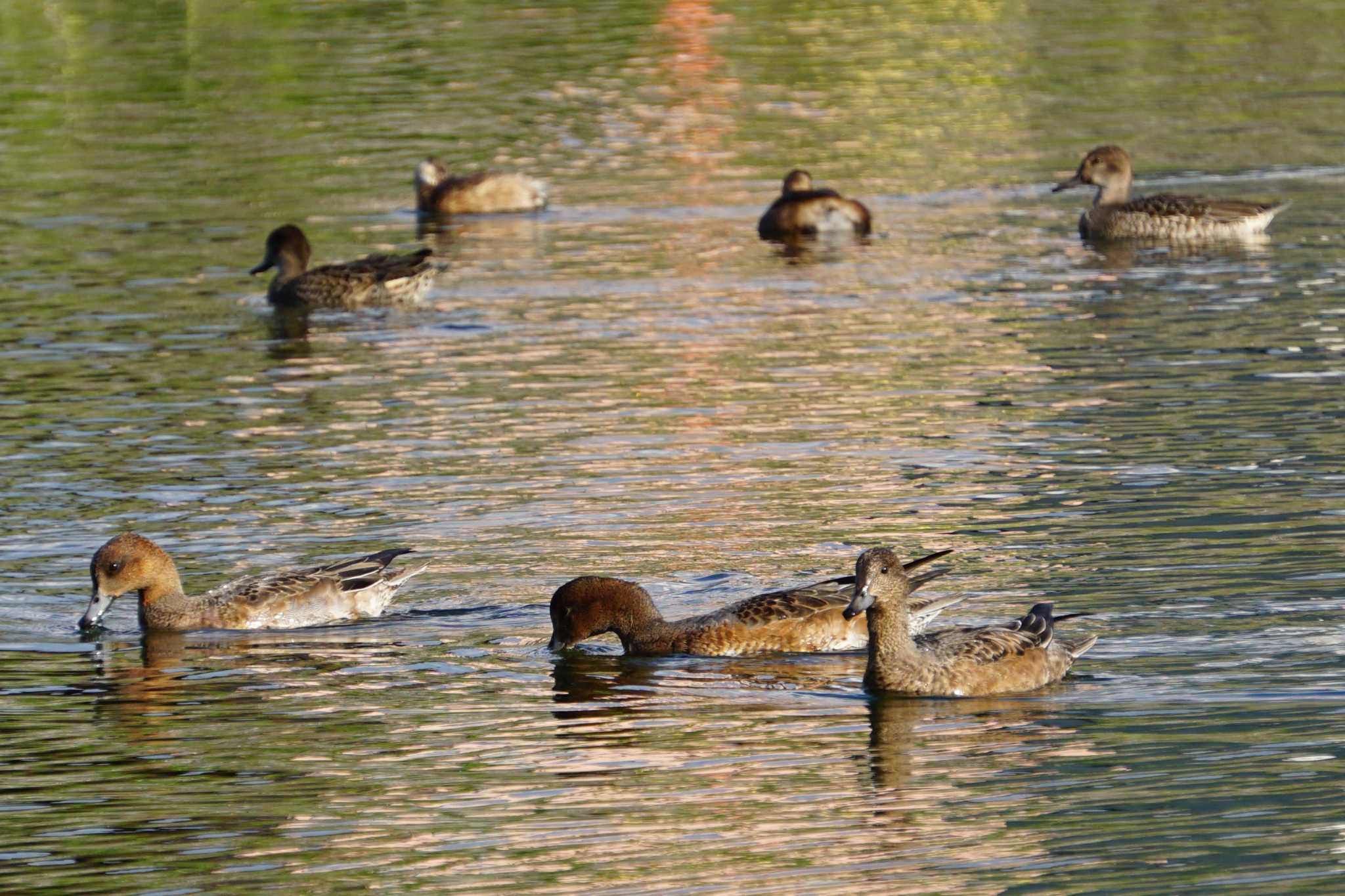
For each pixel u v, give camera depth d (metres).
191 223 33.34
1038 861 10.72
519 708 13.54
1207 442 19.42
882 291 27.80
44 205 34.53
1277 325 24.67
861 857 10.84
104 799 11.99
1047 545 16.36
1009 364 23.28
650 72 46.06
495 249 31.72
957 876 10.58
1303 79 43.50
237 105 42.75
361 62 47.09
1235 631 14.23
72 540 17.53
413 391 23.03
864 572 13.53
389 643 15.06
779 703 13.52
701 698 13.66
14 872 10.98
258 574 16.12
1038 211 33.28
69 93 43.91
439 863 10.91
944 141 38.88
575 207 34.69
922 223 32.56
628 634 14.77
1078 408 21.05
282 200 35.16
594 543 17.02
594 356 24.52
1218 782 11.73
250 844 11.27
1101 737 12.54
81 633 15.44
